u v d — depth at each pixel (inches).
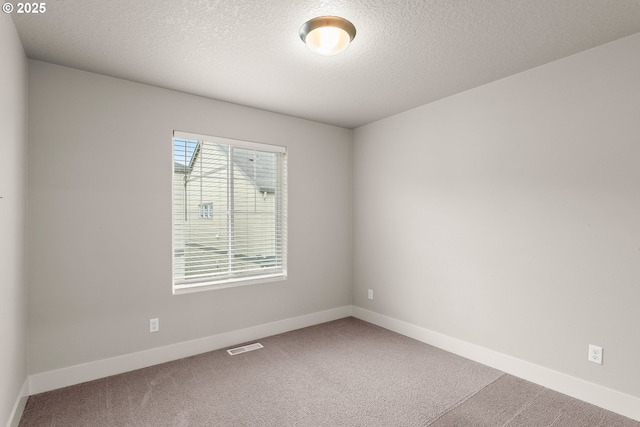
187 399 87.4
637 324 78.6
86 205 97.1
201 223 120.9
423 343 127.3
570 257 89.7
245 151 132.2
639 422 77.3
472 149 112.8
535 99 96.4
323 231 153.6
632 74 79.1
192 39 80.8
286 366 107.2
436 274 124.6
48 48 84.4
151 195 108.0
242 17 71.9
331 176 156.4
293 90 113.5
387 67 96.2
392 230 142.9
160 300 109.5
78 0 65.4
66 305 94.0
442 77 103.4
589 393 85.7
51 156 92.0
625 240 80.5
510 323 102.6
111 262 100.9
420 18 72.3
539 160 95.8
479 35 79.4
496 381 97.4
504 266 104.2
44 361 90.7
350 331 140.9
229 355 115.7
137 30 76.8
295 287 143.9
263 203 137.7
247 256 132.7
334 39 74.5
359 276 160.4
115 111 102.0
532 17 72.0
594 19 72.8
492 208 107.3
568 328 90.0
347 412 82.0
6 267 67.6
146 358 106.4
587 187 86.6
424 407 84.1
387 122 145.0
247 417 79.9
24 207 85.3
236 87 110.7
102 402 85.6
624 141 80.4
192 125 116.6
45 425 75.9
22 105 82.7
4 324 66.1
